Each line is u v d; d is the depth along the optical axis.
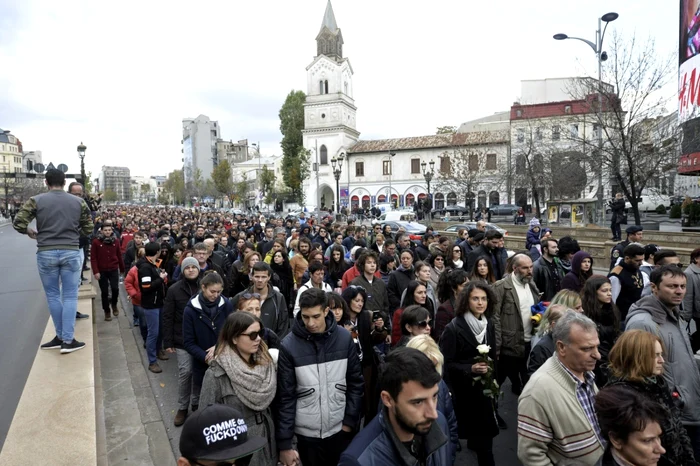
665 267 3.77
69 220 5.39
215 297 4.66
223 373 3.17
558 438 2.65
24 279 13.00
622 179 16.86
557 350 2.78
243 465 1.93
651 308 3.78
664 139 17.53
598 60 16.95
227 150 148.50
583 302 4.23
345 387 3.44
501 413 5.31
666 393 2.85
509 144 39.34
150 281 6.64
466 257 8.81
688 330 5.27
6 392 5.23
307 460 3.37
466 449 4.61
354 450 2.05
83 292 8.96
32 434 3.64
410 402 1.92
